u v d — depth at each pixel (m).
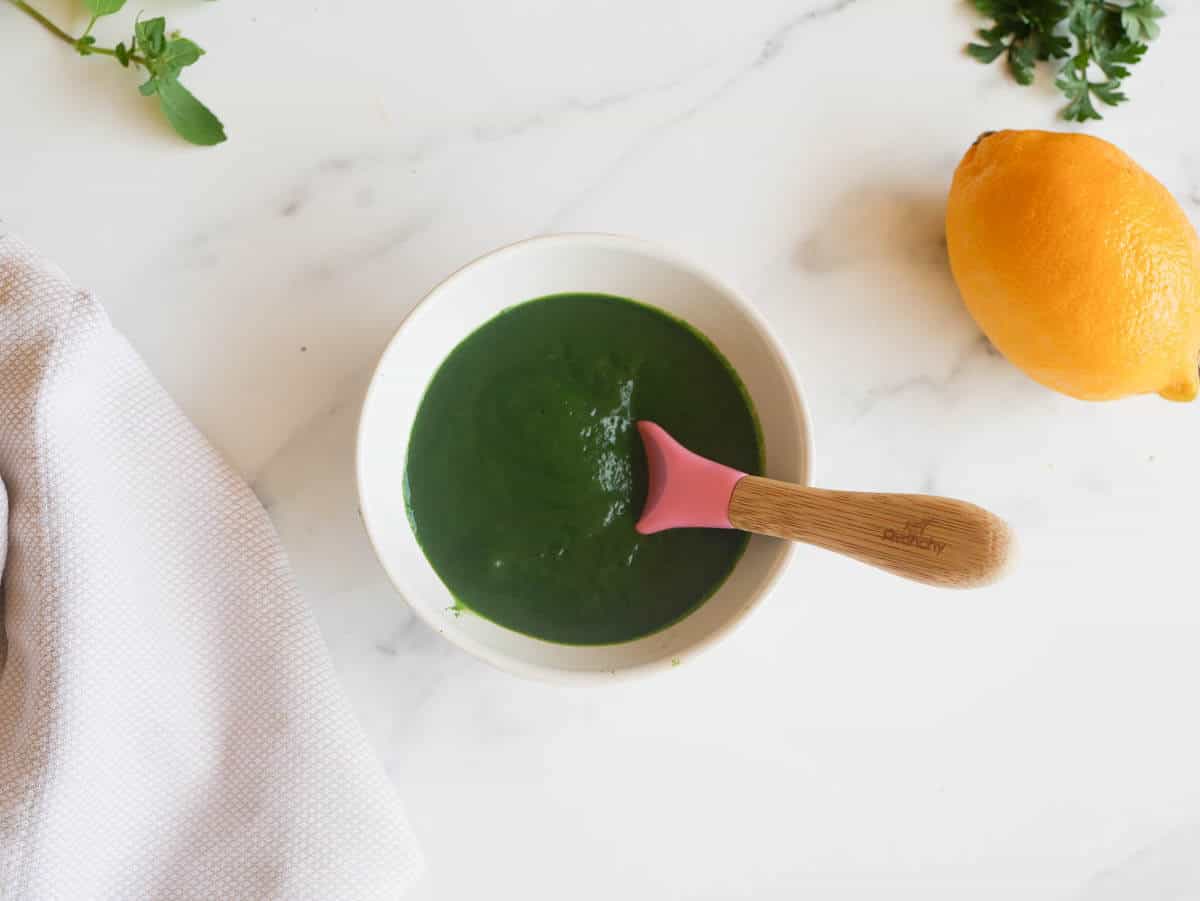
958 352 0.42
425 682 0.41
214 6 0.41
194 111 0.40
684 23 0.42
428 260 0.42
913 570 0.33
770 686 0.42
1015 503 0.42
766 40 0.42
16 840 0.37
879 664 0.42
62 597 0.38
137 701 0.38
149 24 0.39
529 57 0.42
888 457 0.42
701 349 0.39
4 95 0.41
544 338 0.39
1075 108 0.42
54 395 0.38
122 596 0.38
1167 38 0.43
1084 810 0.42
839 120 0.42
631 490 0.38
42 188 0.41
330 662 0.39
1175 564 0.43
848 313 0.42
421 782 0.41
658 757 0.41
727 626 0.36
